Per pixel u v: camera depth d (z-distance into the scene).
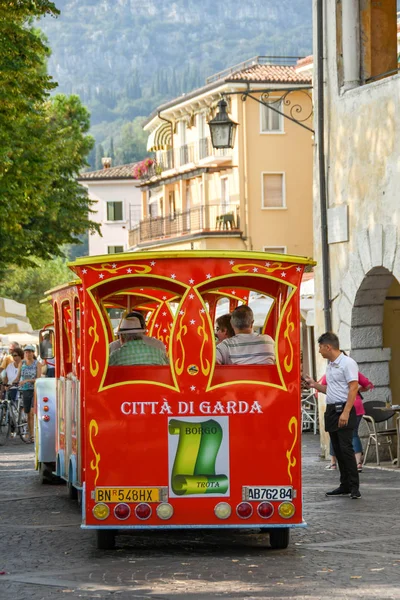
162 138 82.88
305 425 33.53
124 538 13.63
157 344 13.42
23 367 30.33
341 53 23.92
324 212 24.28
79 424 15.11
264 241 71.25
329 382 17.44
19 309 41.44
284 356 12.58
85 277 12.52
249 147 70.81
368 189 22.61
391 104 21.77
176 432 12.46
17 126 32.75
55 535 13.95
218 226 72.00
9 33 27.30
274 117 71.25
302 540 13.28
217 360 12.77
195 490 12.41
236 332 12.98
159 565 11.77
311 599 9.96
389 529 14.00
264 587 10.53
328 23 24.17
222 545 13.04
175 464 12.42
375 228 22.33
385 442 23.41
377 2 24.16
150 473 12.41
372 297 23.34
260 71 71.69
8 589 10.62
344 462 17.20
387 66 24.20
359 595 10.11
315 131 24.77
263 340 12.90
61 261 114.75
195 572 11.34
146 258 12.49
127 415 12.46
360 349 23.47
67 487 18.27
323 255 24.31
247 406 12.49
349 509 15.88
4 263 45.94
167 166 82.56
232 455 12.46
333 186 24.02
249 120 70.75
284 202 71.25
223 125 27.06
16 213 32.34
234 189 71.94
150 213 89.38
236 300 16.72
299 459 12.50
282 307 12.62
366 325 23.50
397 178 21.59
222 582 10.81
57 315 17.91
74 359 15.70
